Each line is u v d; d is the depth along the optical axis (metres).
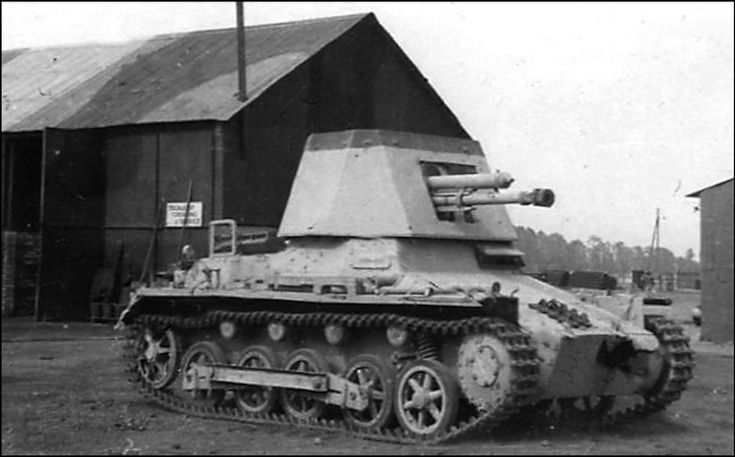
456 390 11.39
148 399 14.92
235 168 25.47
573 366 11.65
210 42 30.45
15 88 30.73
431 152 13.95
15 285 28.95
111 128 26.95
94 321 26.64
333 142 14.19
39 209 29.64
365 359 12.22
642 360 12.55
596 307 12.74
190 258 14.96
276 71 26.66
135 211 26.73
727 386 18.03
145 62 30.47
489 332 11.20
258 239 14.73
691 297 34.59
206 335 14.37
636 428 13.16
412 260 12.88
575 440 11.96
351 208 13.38
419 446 11.27
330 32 28.20
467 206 13.13
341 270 13.07
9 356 19.97
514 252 13.85
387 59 29.25
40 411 13.80
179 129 26.03
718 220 28.16
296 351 13.03
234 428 12.62
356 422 12.21
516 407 11.07
